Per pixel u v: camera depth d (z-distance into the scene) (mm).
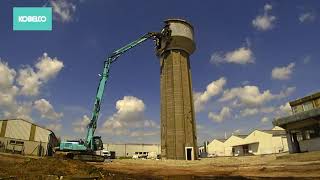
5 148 54844
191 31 63500
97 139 44656
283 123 34438
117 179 23797
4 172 21359
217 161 41031
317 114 30156
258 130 73625
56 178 20125
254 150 74188
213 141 90500
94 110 46031
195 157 55562
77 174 22375
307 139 32250
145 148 105375
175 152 54312
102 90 47875
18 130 58031
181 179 27172
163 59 62875
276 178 23859
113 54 50969
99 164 38344
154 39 63156
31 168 23984
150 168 35250
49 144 60250
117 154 101000
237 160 39062
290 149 34125
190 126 57156
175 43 61062
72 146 41469
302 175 23312
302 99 37281
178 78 59562
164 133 57594
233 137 82938
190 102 59438
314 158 26656
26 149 57125
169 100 58562
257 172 27406
